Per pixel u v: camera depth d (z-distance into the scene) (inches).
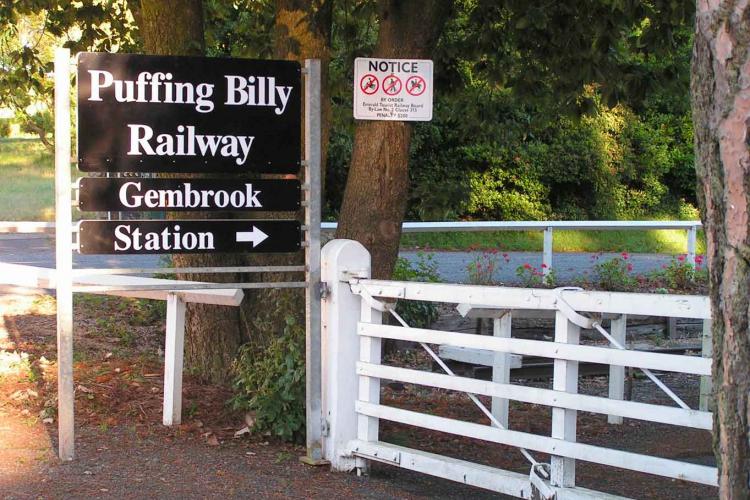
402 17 266.4
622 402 172.1
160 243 215.0
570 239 1040.2
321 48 286.8
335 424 225.8
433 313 397.4
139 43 456.4
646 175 1202.6
